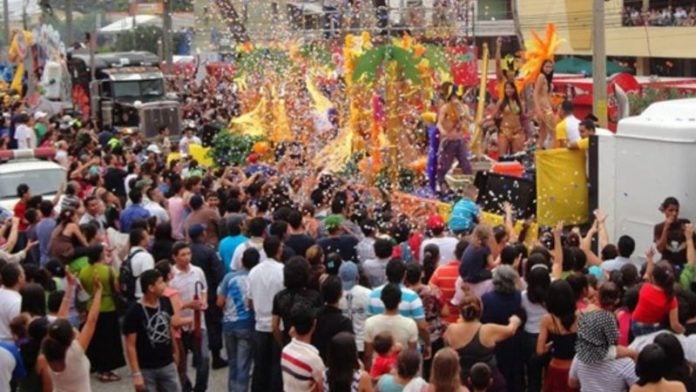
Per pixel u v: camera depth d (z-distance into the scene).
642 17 49.12
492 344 10.96
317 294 11.93
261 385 13.14
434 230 15.19
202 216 17.09
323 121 26.14
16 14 74.62
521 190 18.95
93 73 46.75
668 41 48.12
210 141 32.22
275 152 27.70
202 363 13.65
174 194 19.62
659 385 9.30
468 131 22.53
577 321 10.82
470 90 26.58
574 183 18.30
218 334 15.40
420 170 22.61
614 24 50.19
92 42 47.28
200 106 43.69
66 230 16.14
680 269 14.34
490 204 19.67
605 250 13.91
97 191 20.31
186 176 22.61
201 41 34.72
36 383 10.70
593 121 18.91
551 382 11.17
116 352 15.02
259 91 29.61
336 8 28.09
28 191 20.80
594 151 17.83
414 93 22.75
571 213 18.31
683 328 11.12
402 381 9.41
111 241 17.14
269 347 13.05
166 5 51.81
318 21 29.02
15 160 27.14
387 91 22.66
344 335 9.65
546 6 52.53
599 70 25.28
